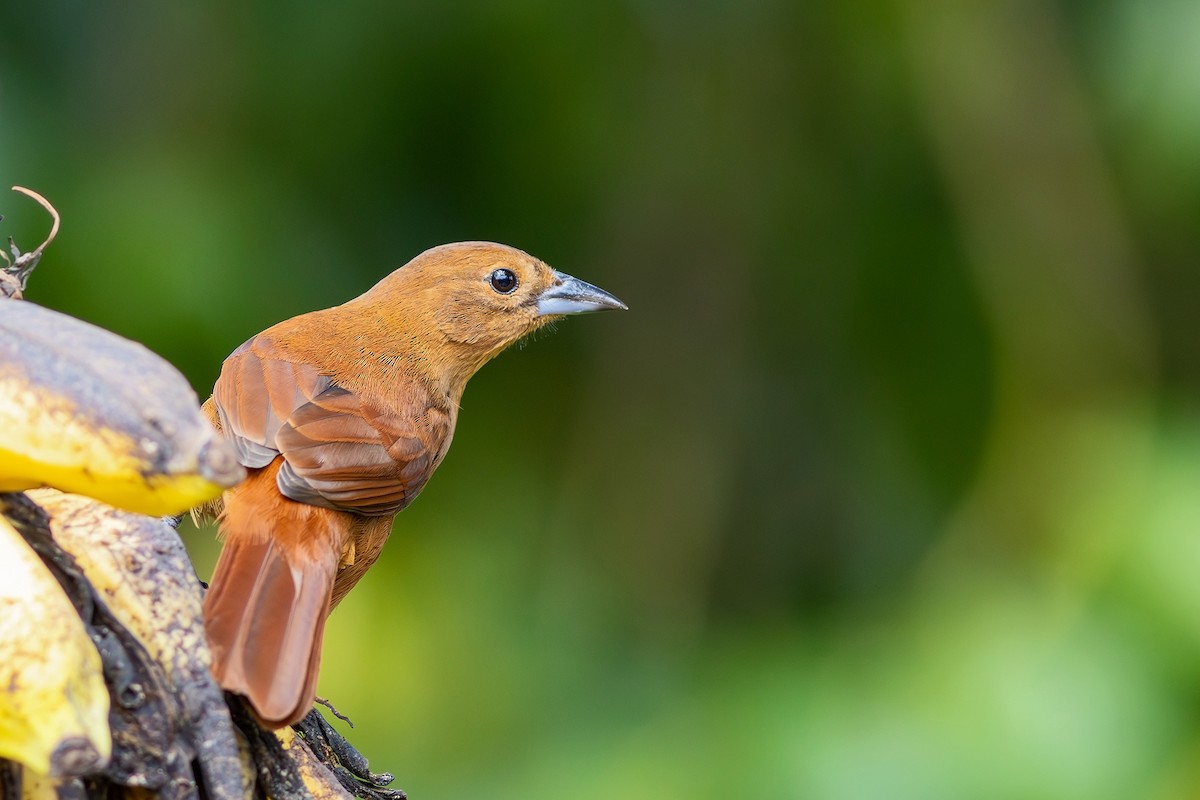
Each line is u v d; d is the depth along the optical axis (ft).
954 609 31.35
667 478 40.63
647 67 40.47
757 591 41.22
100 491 11.53
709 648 35.63
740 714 30.53
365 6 36.88
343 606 34.40
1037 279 39.83
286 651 14.92
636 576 39.70
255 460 21.07
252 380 23.39
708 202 41.63
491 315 29.17
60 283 32.27
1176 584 29.63
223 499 20.63
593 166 40.16
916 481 40.01
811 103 41.75
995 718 28.81
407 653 34.40
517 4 38.17
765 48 41.52
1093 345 39.52
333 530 20.10
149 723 12.76
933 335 40.63
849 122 41.70
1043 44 40.06
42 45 35.01
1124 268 39.81
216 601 16.83
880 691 30.17
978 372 39.91
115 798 12.92
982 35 40.09
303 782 14.01
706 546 40.55
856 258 41.55
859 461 41.06
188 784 12.84
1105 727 28.50
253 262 33.65
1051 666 29.27
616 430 40.65
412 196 38.14
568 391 40.57
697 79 41.37
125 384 11.32
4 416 11.34
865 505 40.98
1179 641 29.22
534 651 36.24
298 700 13.71
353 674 33.91
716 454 41.24
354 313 27.58
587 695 35.68
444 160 38.45
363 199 37.32
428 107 38.01
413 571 35.76
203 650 13.44
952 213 40.42
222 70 35.99
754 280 42.06
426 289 28.48
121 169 33.78
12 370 11.41
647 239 41.65
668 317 41.52
